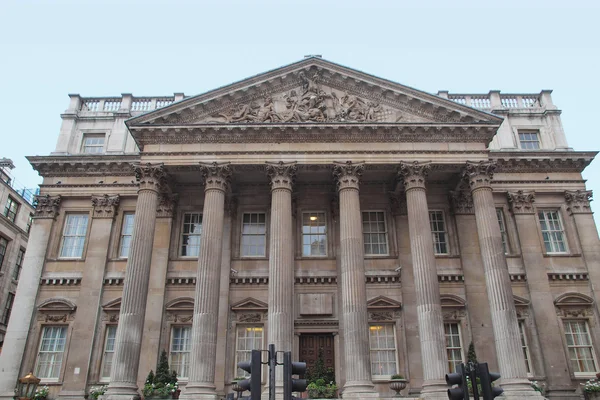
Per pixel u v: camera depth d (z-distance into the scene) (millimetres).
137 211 30578
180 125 32156
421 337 27953
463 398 12406
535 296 34125
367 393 26031
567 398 31250
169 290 34094
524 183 37312
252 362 11578
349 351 27297
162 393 27062
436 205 36500
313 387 28547
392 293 33906
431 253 29562
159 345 32438
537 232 35969
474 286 33719
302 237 35719
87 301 34125
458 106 32719
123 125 39688
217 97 33219
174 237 35625
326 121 32562
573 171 37812
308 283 34062
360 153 32062
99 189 37344
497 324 28125
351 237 29766
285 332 27547
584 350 33344
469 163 31766
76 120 40031
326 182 36344
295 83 34438
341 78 34344
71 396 31375
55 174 37688
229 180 32625
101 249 35562
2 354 33031
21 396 29344
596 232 36125
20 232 53500
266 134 32406
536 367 32406
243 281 34031
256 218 36531
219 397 30344
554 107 40281
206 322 27781
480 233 30547
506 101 41125
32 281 34875
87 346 32875
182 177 34250
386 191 36656
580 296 34188
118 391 26047
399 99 33562
